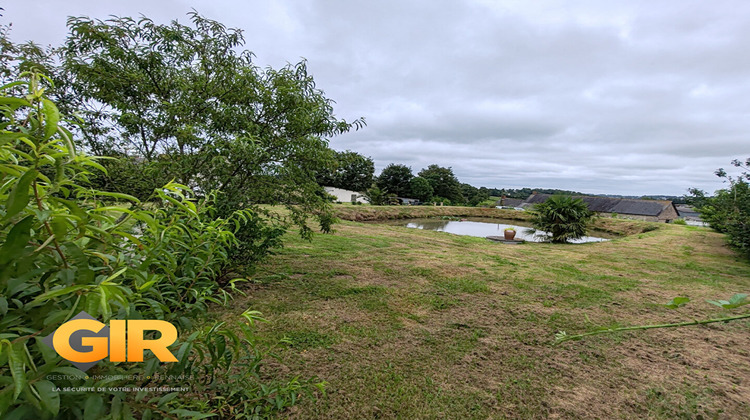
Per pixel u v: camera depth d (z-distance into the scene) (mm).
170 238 1229
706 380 2498
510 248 9367
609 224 19438
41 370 694
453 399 2166
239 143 3492
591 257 8078
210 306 3432
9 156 693
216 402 1670
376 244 8242
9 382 670
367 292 4223
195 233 1369
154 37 3883
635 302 4359
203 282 1521
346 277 4875
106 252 971
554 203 13398
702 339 3244
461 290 4594
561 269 6383
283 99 4168
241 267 3514
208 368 1310
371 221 21797
